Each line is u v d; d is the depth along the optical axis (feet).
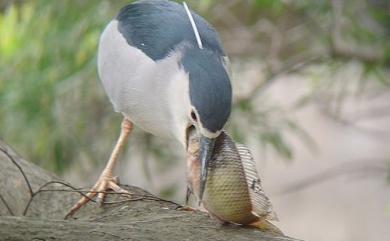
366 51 39.40
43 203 25.48
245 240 21.56
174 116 24.23
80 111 36.76
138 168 44.60
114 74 26.35
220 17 41.60
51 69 35.09
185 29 24.98
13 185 25.34
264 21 41.75
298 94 49.16
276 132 38.63
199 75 23.07
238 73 39.37
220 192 21.59
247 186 21.65
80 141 36.88
